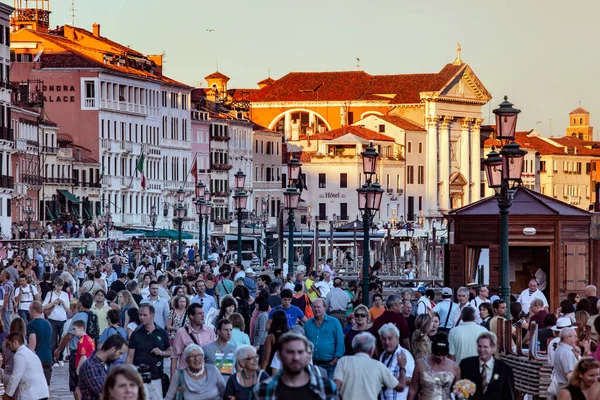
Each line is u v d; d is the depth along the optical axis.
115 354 38.19
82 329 46.72
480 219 78.31
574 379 34.28
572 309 51.25
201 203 149.62
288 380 28.98
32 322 51.94
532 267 80.50
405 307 51.97
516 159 57.75
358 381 36.12
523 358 46.22
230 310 48.53
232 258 191.25
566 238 77.81
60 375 64.50
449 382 36.09
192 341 43.62
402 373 38.78
